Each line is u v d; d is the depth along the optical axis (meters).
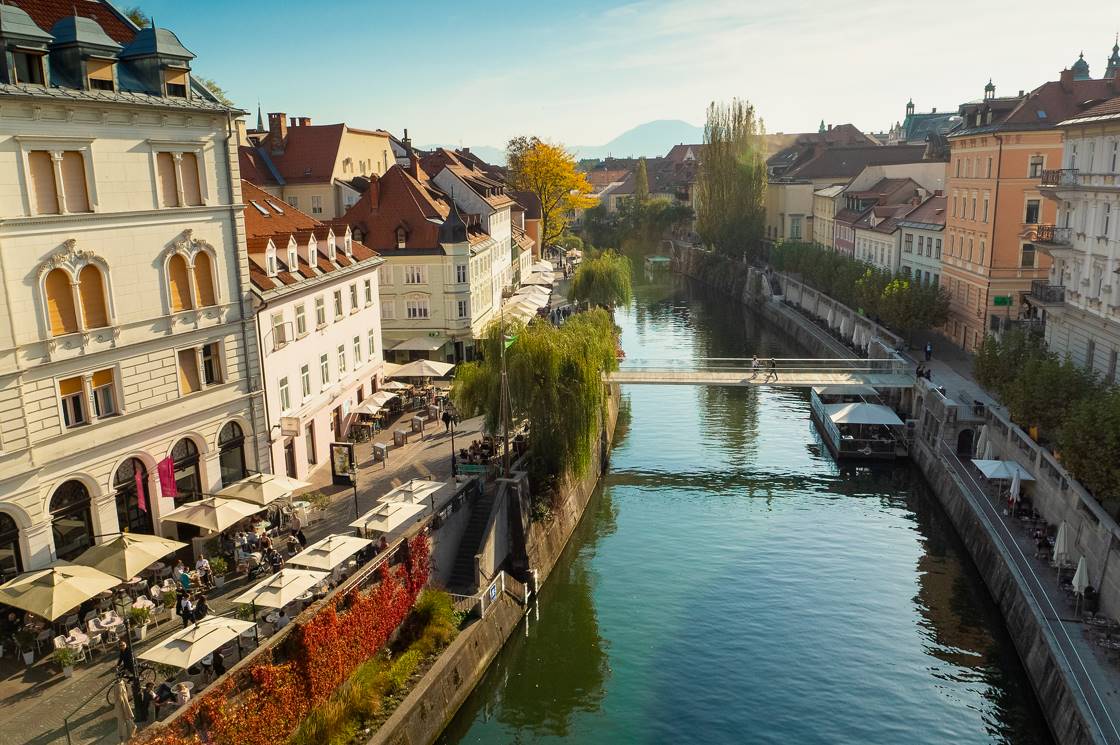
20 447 25.23
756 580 38.34
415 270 62.66
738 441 59.50
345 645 26.05
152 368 29.98
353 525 29.89
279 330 37.44
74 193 26.77
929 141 112.38
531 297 81.69
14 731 20.86
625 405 70.06
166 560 30.44
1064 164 47.34
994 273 62.38
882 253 89.00
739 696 29.77
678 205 163.50
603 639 33.66
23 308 25.22
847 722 28.27
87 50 26.55
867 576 38.66
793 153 153.38
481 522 36.09
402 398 50.69
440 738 27.34
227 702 21.84
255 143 83.69
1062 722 25.89
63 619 25.02
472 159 130.62
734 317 104.06
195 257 31.70
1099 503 33.97
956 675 30.78
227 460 34.12
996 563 35.88
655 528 44.38
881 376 57.66
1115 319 40.25
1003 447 43.59
